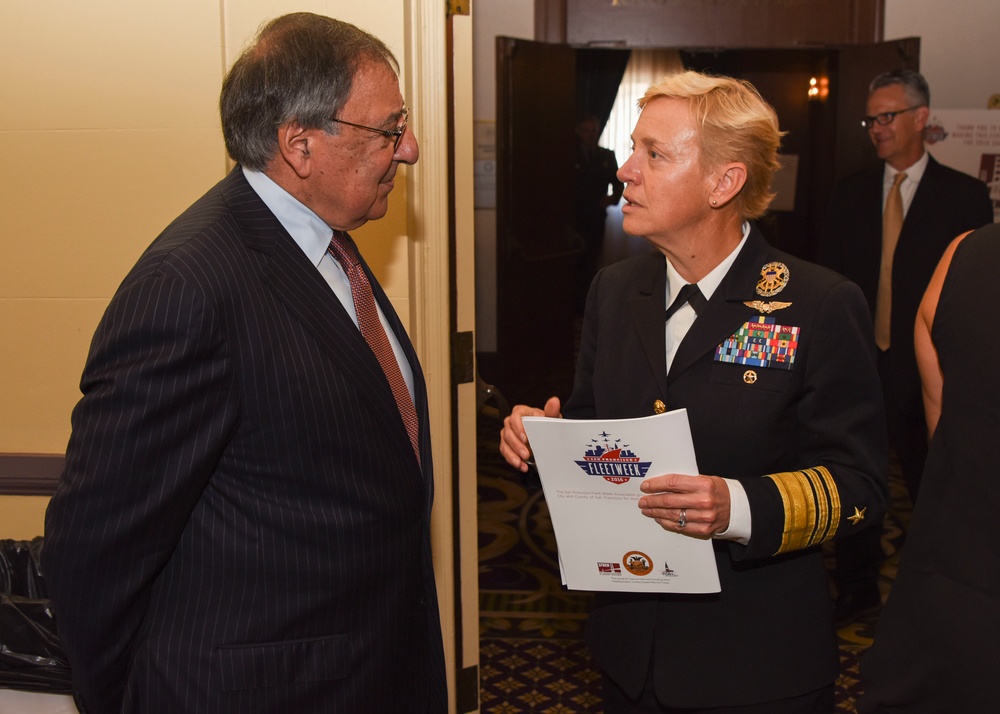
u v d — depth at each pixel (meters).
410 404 1.44
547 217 6.18
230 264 1.16
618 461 1.29
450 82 2.02
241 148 1.25
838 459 1.33
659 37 6.14
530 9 6.11
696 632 1.38
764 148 1.33
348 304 1.37
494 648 2.97
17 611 1.82
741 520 1.26
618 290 1.56
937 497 1.22
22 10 1.84
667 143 1.33
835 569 3.42
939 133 5.57
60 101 1.87
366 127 1.25
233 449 1.18
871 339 1.36
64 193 1.91
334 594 1.24
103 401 1.09
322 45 1.23
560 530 1.38
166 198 1.90
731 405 1.34
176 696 1.18
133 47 1.85
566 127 6.23
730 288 1.38
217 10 1.83
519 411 1.57
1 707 1.80
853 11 6.02
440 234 1.97
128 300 1.11
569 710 2.58
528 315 6.12
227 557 1.19
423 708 1.45
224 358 1.13
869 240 3.53
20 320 1.96
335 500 1.22
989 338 1.17
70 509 1.11
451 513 2.12
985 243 1.22
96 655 1.18
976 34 5.92
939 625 1.17
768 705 1.35
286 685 1.20
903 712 1.24
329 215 1.30
